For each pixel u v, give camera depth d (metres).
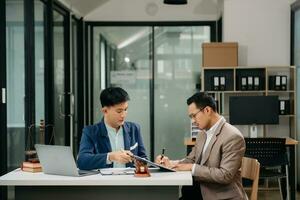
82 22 7.53
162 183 2.65
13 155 4.46
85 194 2.79
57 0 6.02
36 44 5.32
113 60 7.68
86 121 7.70
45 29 5.64
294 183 5.59
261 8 6.80
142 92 7.70
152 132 7.69
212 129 3.09
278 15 6.80
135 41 7.65
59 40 6.39
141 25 7.59
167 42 7.63
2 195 4.04
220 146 3.01
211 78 6.64
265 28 6.81
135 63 7.68
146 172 2.76
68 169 2.75
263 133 6.56
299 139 6.61
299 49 6.61
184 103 7.66
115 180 2.66
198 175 2.95
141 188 2.77
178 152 7.67
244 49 6.83
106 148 3.22
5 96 4.04
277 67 6.51
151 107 7.68
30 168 2.96
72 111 6.75
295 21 6.77
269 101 6.20
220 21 7.44
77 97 7.50
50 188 2.81
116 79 7.70
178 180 2.65
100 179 2.67
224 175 2.88
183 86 7.65
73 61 7.15
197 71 7.62
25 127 4.81
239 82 6.55
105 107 3.21
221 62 6.53
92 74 7.70
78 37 7.49
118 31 7.65
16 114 4.55
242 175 3.26
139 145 3.41
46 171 2.86
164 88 7.67
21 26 4.76
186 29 7.61
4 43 4.02
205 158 3.07
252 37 6.82
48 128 5.61
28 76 4.88
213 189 2.99
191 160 3.34
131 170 2.97
